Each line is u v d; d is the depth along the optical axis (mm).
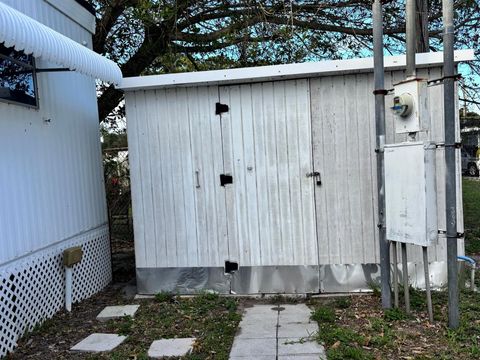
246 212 5051
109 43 8781
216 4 8266
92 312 4719
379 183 4223
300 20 8367
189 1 7645
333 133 4895
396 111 3887
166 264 5199
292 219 4984
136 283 5539
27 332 4020
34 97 4375
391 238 4066
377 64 4152
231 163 5051
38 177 4375
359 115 4855
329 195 4930
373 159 4863
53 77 4773
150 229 5211
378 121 4180
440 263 4848
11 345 3779
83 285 5168
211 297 4961
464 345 3479
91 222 5480
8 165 3895
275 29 7863
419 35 6422
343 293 4941
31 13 4402
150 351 3613
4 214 3793
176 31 7906
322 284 4977
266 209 5020
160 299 5000
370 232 4898
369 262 4910
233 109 5016
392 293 4633
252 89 4980
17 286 3924
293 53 8477
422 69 4758
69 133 5082
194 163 5105
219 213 5098
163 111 5125
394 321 3988
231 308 4605
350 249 4930
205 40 8539
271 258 5035
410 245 4859
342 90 4863
